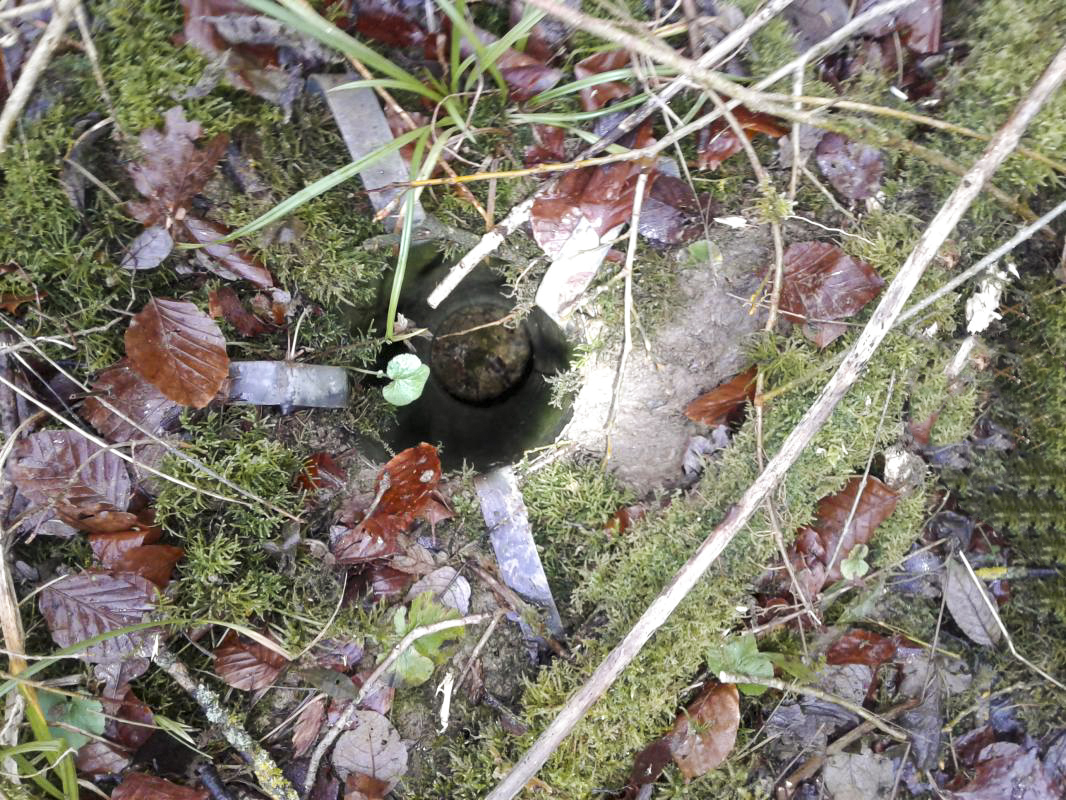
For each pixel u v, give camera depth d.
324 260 0.62
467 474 0.70
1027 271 0.67
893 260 0.64
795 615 0.66
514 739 0.63
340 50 0.55
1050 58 0.60
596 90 0.61
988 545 0.71
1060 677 0.69
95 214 0.58
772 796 0.65
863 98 0.62
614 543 0.68
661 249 0.65
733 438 0.67
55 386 0.60
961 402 0.68
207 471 0.59
